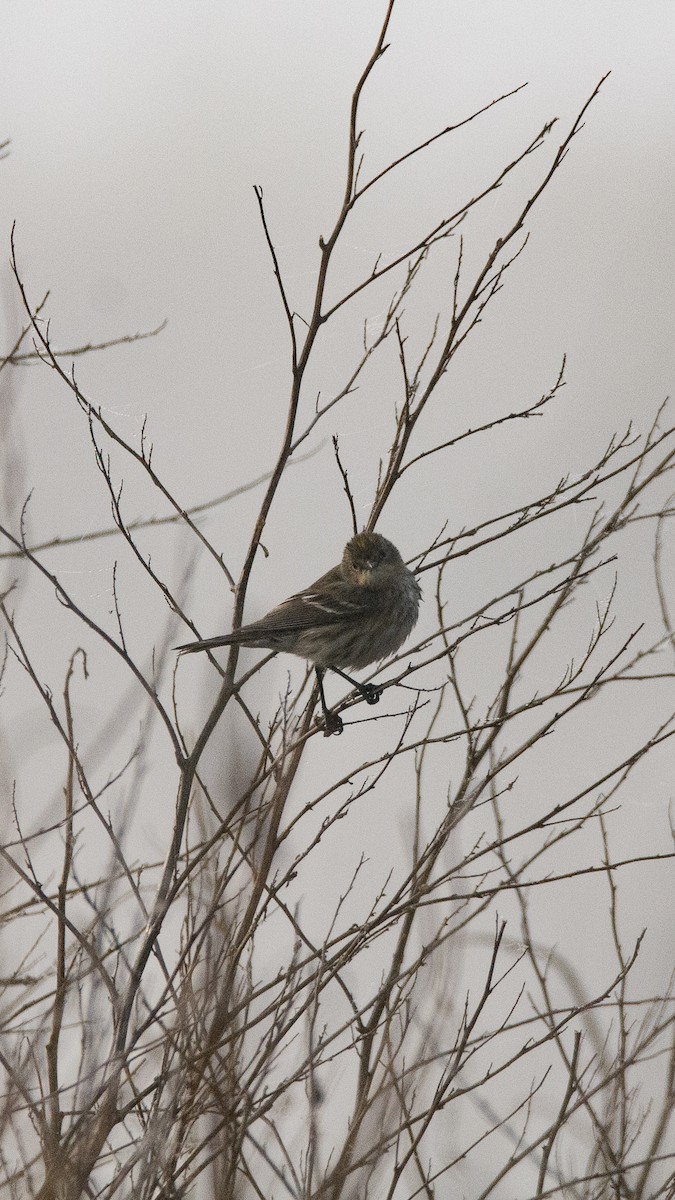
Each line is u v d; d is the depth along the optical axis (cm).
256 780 980
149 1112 870
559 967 1039
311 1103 861
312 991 881
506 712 1127
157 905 951
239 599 1155
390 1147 837
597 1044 978
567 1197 923
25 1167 784
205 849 916
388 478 1252
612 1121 914
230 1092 826
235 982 903
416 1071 851
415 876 955
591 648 1107
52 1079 848
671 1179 881
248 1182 907
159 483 1206
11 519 1051
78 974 860
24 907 901
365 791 984
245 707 1023
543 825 978
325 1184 796
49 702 944
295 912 960
